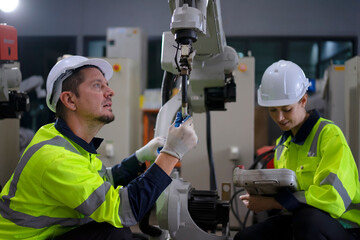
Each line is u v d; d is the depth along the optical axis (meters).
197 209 1.64
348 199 1.59
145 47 5.10
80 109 1.44
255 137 3.73
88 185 1.30
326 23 6.42
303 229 1.55
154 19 6.61
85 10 6.68
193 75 1.85
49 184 1.29
